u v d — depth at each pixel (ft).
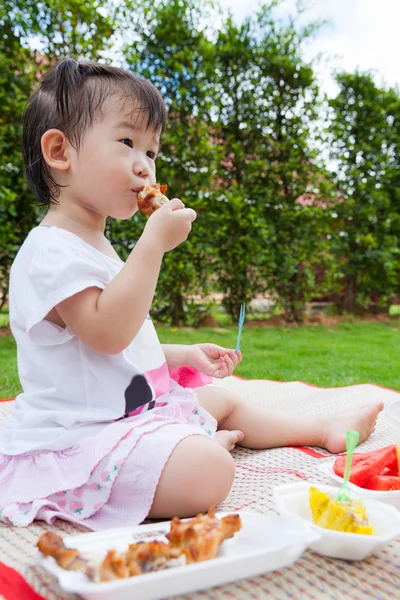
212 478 3.73
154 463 3.70
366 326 18.29
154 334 4.73
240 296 17.06
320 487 3.64
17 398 4.42
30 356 4.21
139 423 3.96
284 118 17.34
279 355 12.05
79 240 4.33
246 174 16.70
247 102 16.90
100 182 4.32
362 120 19.89
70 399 4.11
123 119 4.32
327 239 18.54
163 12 15.25
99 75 4.46
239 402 5.40
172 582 2.60
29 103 4.72
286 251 16.83
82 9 13.60
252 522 3.28
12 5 13.15
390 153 20.54
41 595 2.84
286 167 16.75
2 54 12.62
